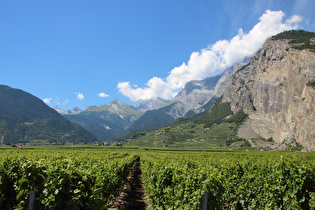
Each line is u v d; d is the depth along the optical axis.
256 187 11.40
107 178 12.80
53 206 7.40
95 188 9.91
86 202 9.30
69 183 8.33
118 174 17.12
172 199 11.46
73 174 8.83
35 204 7.12
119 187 18.02
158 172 14.55
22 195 7.25
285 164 10.53
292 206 9.66
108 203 14.51
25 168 7.47
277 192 10.25
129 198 19.44
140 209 15.56
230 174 13.71
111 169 15.36
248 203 11.67
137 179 33.44
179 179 11.07
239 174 13.65
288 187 10.06
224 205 11.83
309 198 9.62
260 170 12.51
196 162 21.72
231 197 11.89
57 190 7.54
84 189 9.19
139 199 19.30
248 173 12.51
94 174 11.19
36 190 7.39
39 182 7.57
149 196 16.44
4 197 7.40
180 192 10.27
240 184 12.16
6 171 7.54
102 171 13.49
